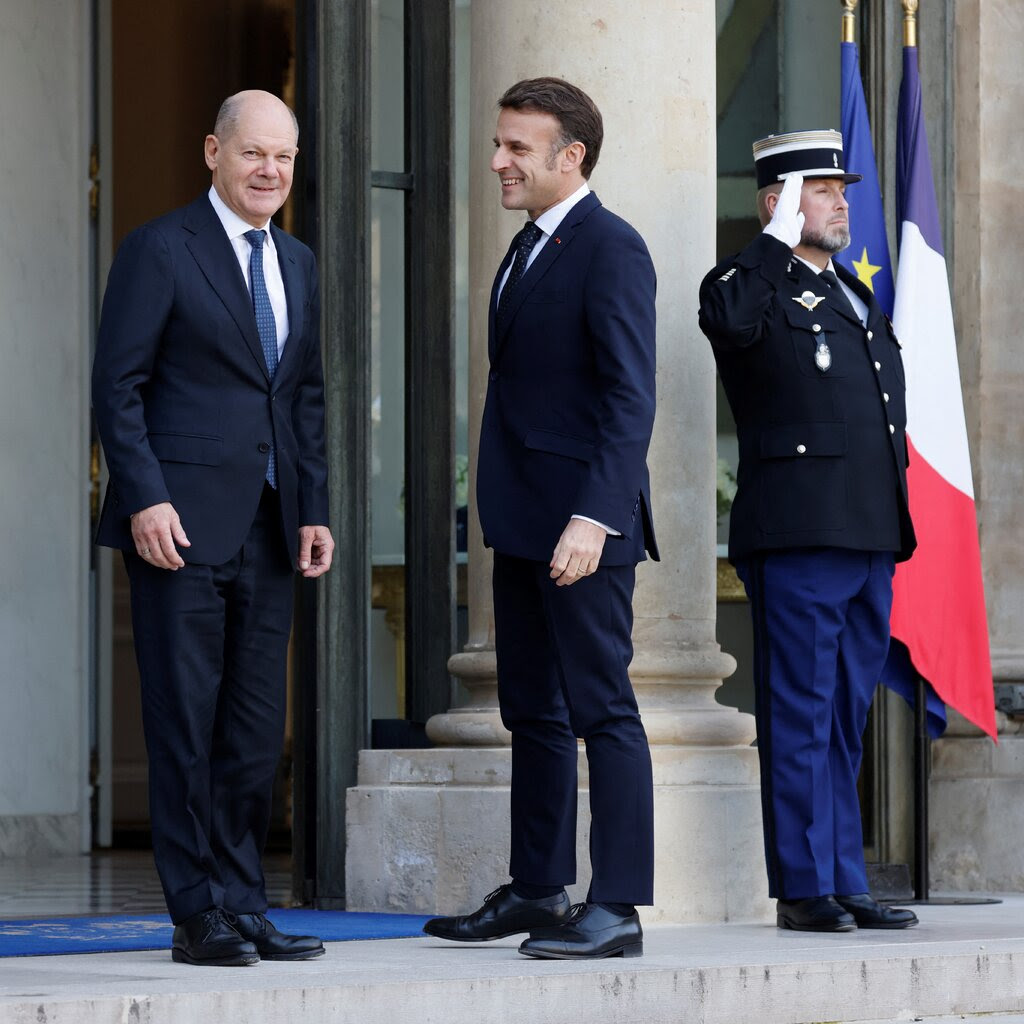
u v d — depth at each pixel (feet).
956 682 47.39
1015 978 34.55
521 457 32.58
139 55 77.10
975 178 55.93
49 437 70.90
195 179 77.92
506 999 28.58
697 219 44.19
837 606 38.86
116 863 65.98
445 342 49.16
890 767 52.65
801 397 38.99
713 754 42.60
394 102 49.60
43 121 71.41
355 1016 27.30
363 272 47.65
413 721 48.11
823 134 40.06
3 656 68.69
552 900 33.86
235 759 32.30
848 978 32.30
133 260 31.48
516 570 33.27
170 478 31.35
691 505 43.86
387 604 48.60
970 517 47.73
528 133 32.53
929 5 54.75
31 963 31.48
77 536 71.67
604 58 43.68
